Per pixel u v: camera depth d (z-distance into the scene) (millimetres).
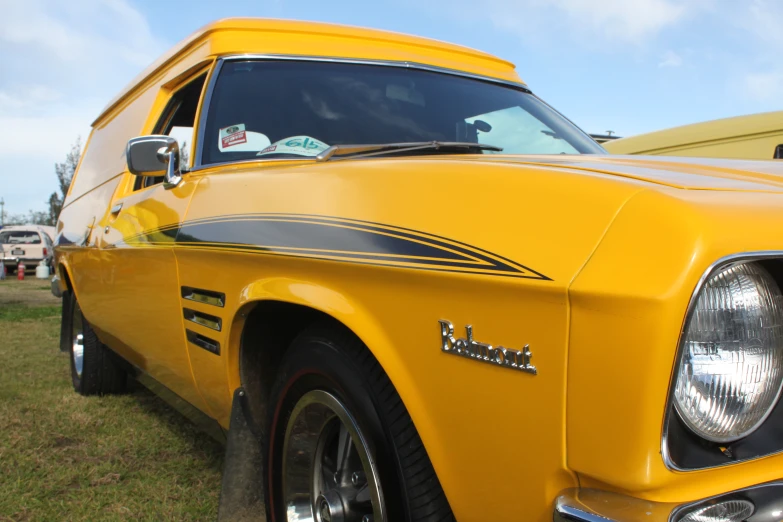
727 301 1103
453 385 1308
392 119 2551
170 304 2424
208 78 2600
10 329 7898
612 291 1062
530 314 1165
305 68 2658
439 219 1380
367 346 1505
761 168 1555
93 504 2650
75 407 4043
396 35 2980
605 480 1087
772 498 1153
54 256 5074
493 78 3039
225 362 2039
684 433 1104
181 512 2574
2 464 3064
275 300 1751
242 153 2404
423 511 1448
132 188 3297
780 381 1167
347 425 1619
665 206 1109
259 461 2057
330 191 1688
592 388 1088
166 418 3818
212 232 2078
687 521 1082
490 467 1265
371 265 1457
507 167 1400
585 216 1172
